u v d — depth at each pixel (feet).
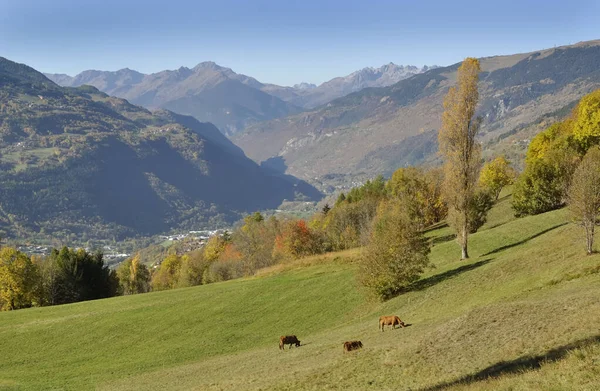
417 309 175.94
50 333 239.71
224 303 256.52
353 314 208.03
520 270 170.30
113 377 176.04
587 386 59.67
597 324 86.17
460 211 231.09
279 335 204.85
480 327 110.11
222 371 152.66
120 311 265.34
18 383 175.83
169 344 212.02
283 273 317.63
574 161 280.10
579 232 186.50
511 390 66.44
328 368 114.21
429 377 89.56
